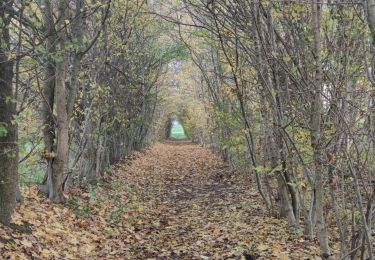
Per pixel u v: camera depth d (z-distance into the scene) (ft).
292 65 18.30
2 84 18.29
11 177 19.01
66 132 25.68
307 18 17.37
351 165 11.94
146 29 49.08
